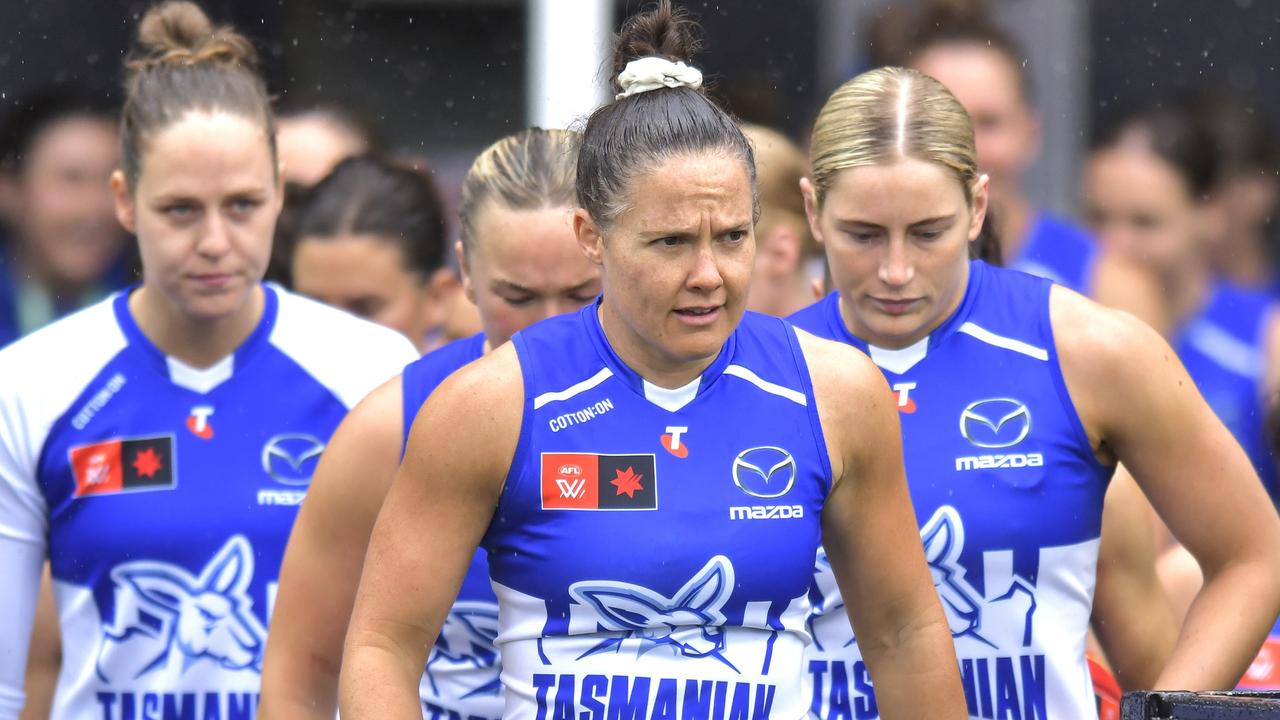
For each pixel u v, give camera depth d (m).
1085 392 13.03
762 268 16.81
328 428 15.08
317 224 18.52
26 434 14.64
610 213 9.98
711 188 9.78
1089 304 13.28
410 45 26.61
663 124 9.94
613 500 10.32
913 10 21.81
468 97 26.84
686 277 9.84
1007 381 13.16
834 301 13.88
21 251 24.02
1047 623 13.12
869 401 10.62
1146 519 14.26
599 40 23.72
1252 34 25.52
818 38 25.52
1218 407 22.25
